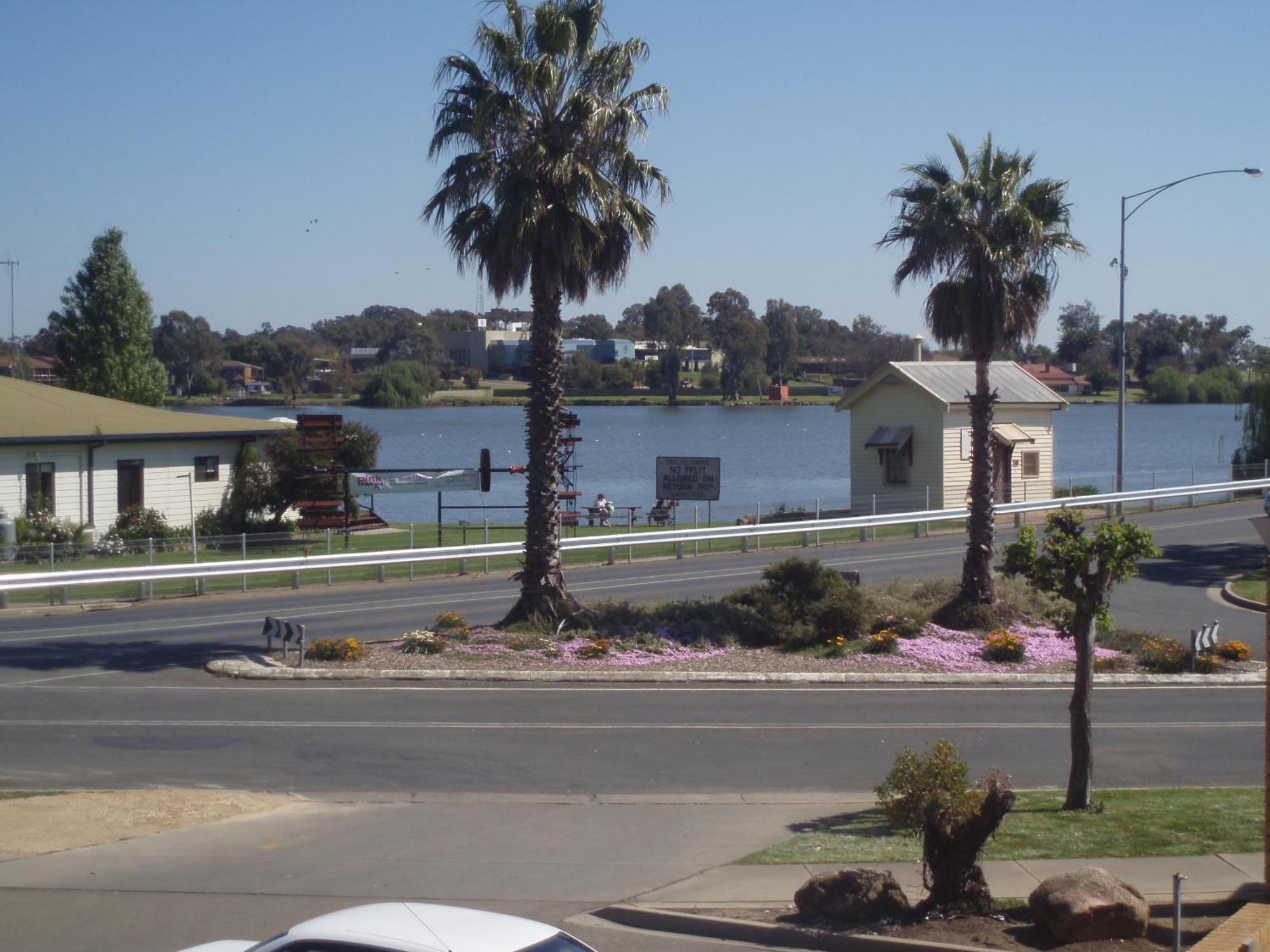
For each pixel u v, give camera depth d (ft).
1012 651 73.67
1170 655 72.43
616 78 74.90
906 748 33.12
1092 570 78.18
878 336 583.17
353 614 87.81
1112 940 28.04
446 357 590.55
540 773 47.80
